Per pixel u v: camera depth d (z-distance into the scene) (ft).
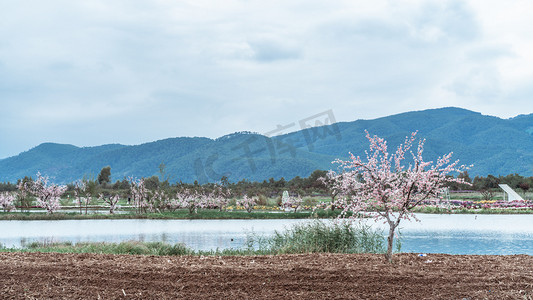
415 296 26.58
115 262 35.99
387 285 28.53
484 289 27.81
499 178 263.49
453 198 203.41
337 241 47.29
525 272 31.89
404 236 72.38
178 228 90.53
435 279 29.50
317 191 240.53
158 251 47.11
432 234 75.15
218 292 27.73
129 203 177.68
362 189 38.42
